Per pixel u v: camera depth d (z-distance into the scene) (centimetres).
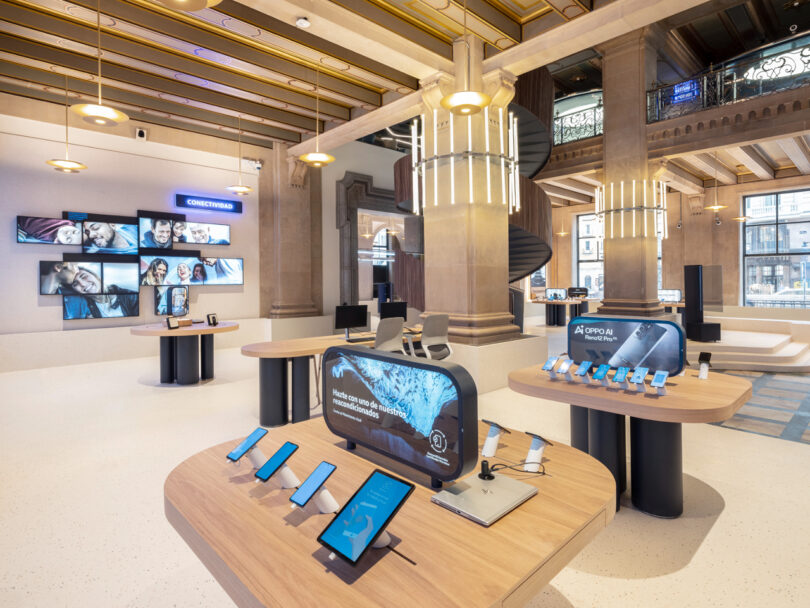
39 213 672
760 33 1020
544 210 725
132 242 752
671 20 886
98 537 227
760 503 259
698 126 855
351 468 150
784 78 854
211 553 108
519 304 976
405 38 505
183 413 441
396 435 143
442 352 489
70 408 458
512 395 498
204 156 836
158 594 187
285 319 901
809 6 933
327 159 601
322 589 92
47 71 627
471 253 535
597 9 462
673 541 221
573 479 139
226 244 859
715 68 927
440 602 87
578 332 287
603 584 190
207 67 626
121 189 746
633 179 747
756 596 182
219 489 138
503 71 542
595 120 1116
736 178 1212
